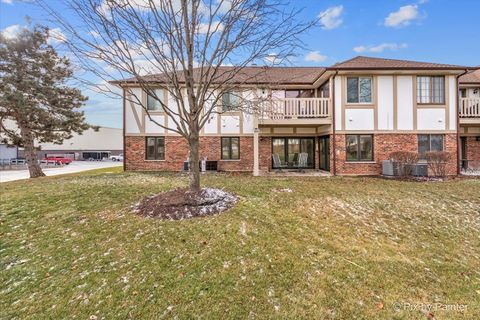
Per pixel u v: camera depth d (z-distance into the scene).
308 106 14.14
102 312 3.23
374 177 12.97
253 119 14.25
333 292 3.54
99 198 7.82
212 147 15.61
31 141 16.02
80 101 16.67
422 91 13.84
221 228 5.41
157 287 3.64
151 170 15.38
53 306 3.37
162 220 5.85
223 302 3.33
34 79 14.80
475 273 4.12
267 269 4.04
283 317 3.08
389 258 4.50
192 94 6.53
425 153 13.30
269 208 6.85
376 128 13.75
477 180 11.92
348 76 13.76
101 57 5.71
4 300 3.50
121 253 4.55
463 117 14.44
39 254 4.64
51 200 7.76
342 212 6.82
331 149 13.91
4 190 9.66
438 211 7.04
